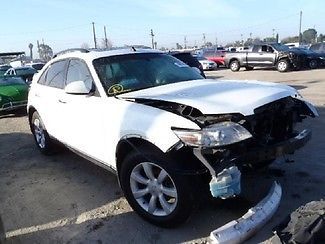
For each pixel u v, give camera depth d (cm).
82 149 466
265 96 361
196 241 343
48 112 546
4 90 1110
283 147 358
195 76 495
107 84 430
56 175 536
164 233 361
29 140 754
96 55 470
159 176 352
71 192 473
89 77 450
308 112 412
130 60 473
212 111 330
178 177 330
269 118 361
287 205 393
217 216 379
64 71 518
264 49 2194
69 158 606
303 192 420
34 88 607
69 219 405
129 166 372
